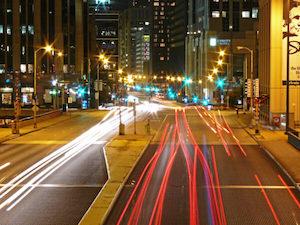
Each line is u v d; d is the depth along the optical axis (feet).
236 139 156.35
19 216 60.34
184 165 102.27
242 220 58.03
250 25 483.92
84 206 65.31
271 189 77.00
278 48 191.21
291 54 187.42
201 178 86.69
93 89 410.11
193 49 551.18
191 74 559.38
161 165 102.27
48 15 362.12
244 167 99.86
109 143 142.20
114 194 71.67
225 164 103.81
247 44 474.08
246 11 483.92
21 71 357.61
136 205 65.57
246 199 69.62
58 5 364.17
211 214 60.70
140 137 158.71
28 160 110.22
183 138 159.63
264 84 213.46
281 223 56.80
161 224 56.13
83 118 261.03
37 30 358.43
